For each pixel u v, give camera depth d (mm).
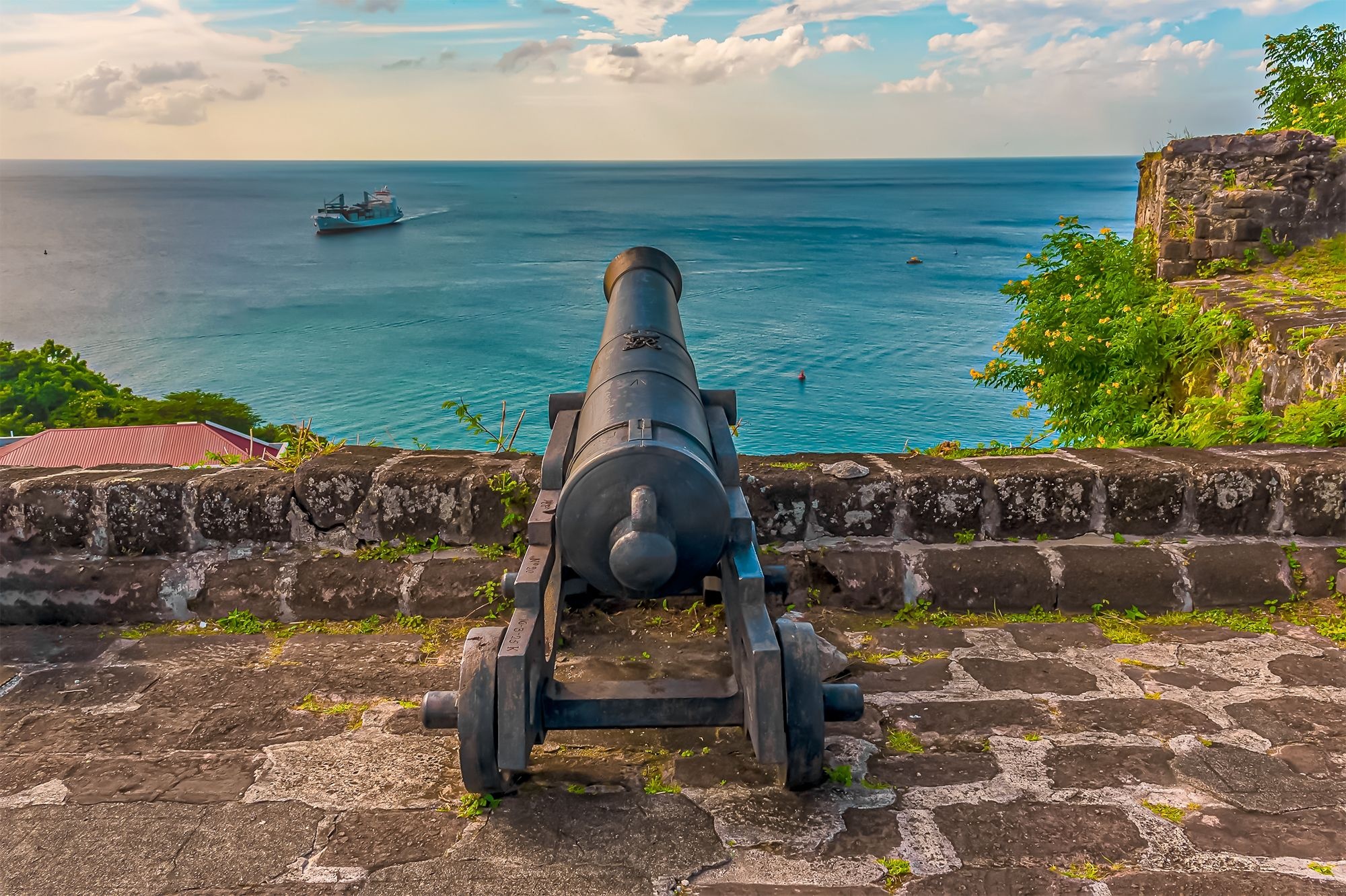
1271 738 2902
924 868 2328
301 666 3479
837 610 3924
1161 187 9727
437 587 3918
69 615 3873
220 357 96625
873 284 123750
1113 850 2383
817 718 2537
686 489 2715
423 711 2596
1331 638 3586
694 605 3955
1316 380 5930
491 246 196125
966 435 61000
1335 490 4043
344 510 4113
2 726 3053
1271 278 8742
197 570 3979
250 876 2316
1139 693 3209
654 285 4141
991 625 3783
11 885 2289
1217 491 4105
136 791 2678
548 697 2723
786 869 2330
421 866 2350
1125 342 8500
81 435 32219
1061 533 4145
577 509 2756
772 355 81562
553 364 87000
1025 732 2973
